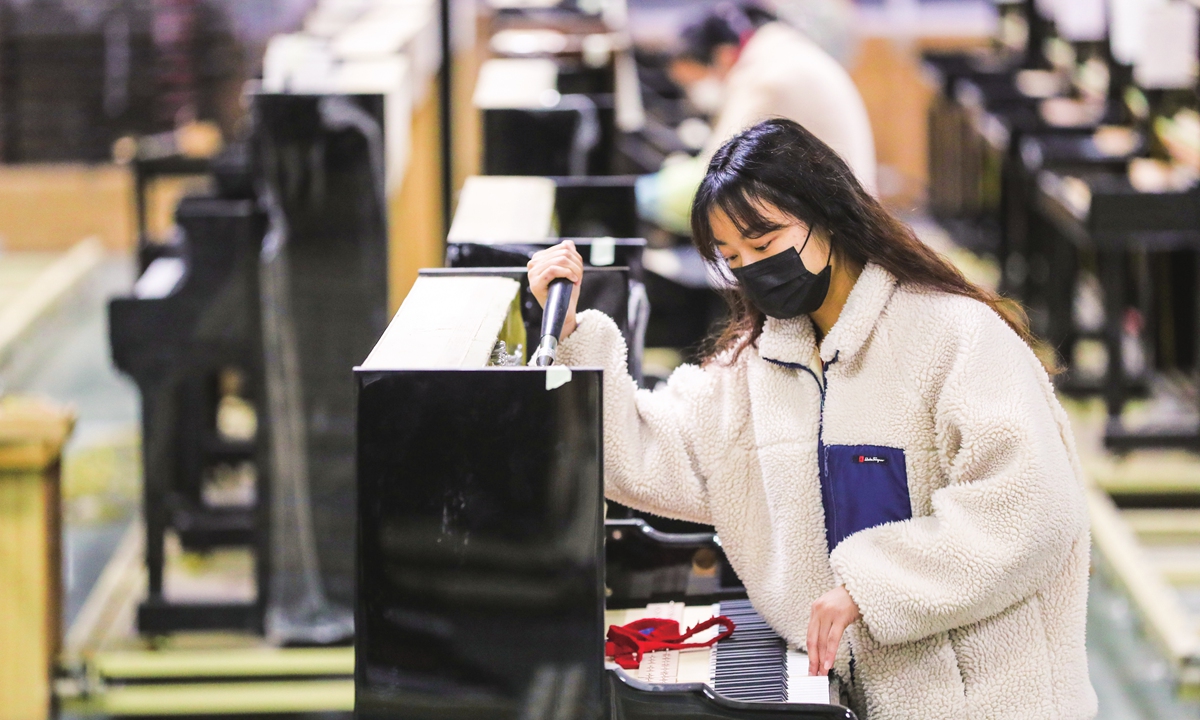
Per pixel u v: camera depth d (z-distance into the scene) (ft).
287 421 28.35
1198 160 35.65
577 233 23.07
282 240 27.22
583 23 47.78
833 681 13.41
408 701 11.10
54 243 69.21
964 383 12.62
